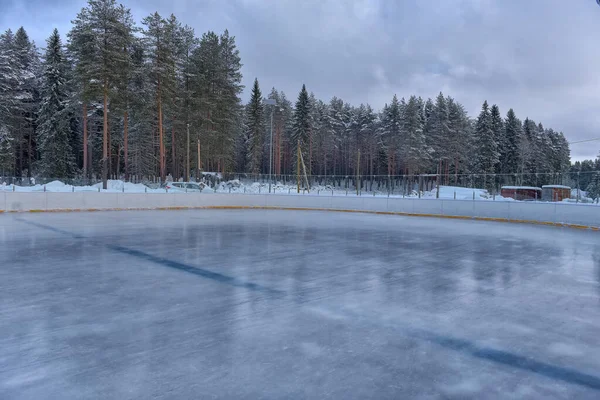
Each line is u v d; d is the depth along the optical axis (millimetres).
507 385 3535
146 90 41375
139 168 55781
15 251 10516
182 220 20109
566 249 12008
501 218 22344
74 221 18578
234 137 52406
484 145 64938
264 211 28359
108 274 7930
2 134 42188
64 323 5043
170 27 39969
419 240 13773
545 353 4281
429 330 4945
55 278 7555
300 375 3650
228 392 3322
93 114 50906
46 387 3408
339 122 80125
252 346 4332
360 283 7387
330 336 4672
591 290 7094
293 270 8492
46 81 47094
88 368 3771
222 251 10852
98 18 35281
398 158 67250
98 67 34188
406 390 3404
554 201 21688
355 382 3529
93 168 59000
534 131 81438
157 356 4051
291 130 76062
